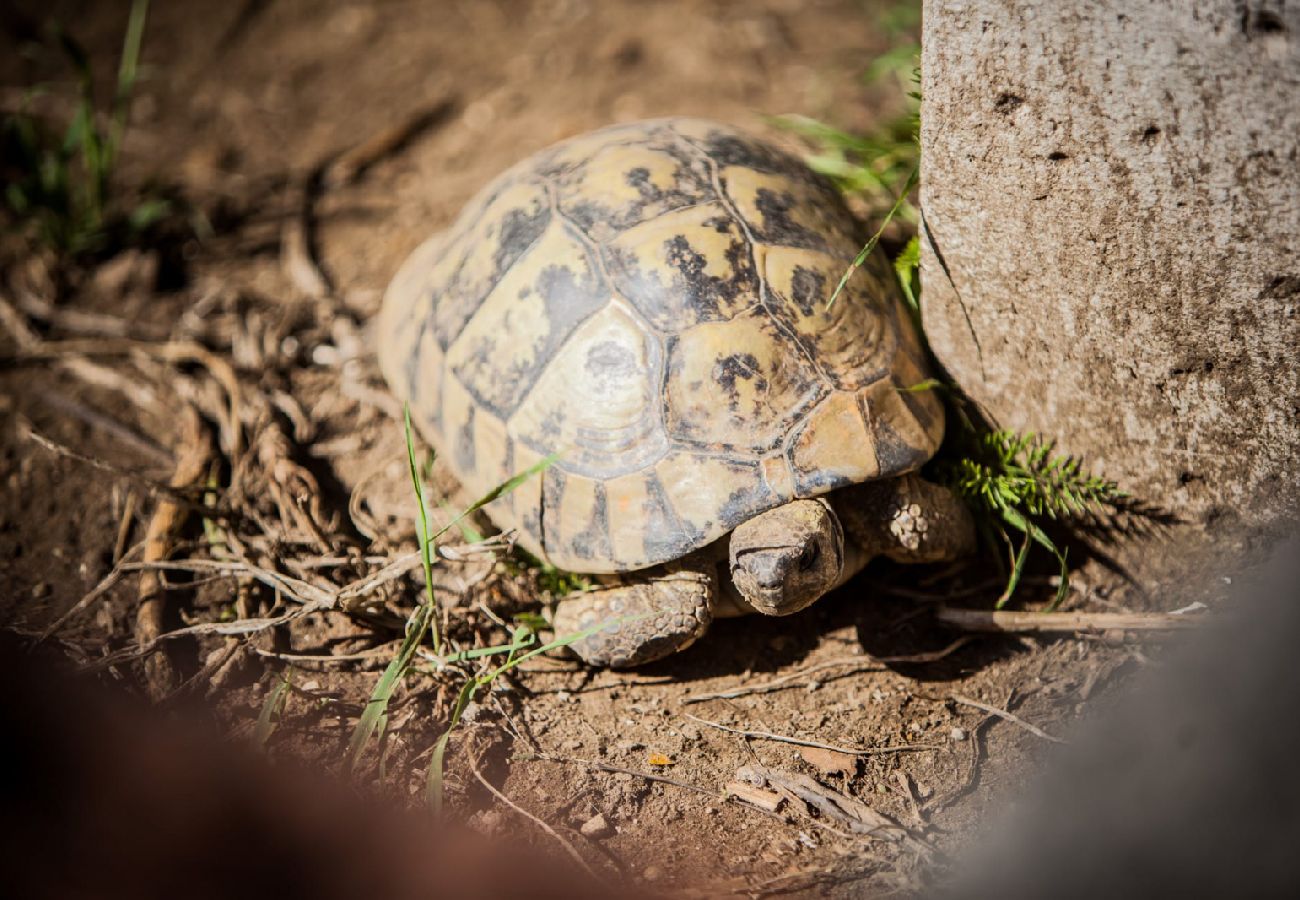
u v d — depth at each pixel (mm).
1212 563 2797
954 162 2686
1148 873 2158
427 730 2771
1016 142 2561
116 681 2904
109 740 2635
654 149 3189
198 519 3480
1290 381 2492
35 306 4430
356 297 4434
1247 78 2203
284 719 2793
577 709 2871
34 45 6027
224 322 4371
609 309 2867
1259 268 2393
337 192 5086
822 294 2865
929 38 2561
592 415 2822
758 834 2486
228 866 2406
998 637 2959
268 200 5035
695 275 2830
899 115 4332
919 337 3090
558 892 2320
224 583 3291
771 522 2635
